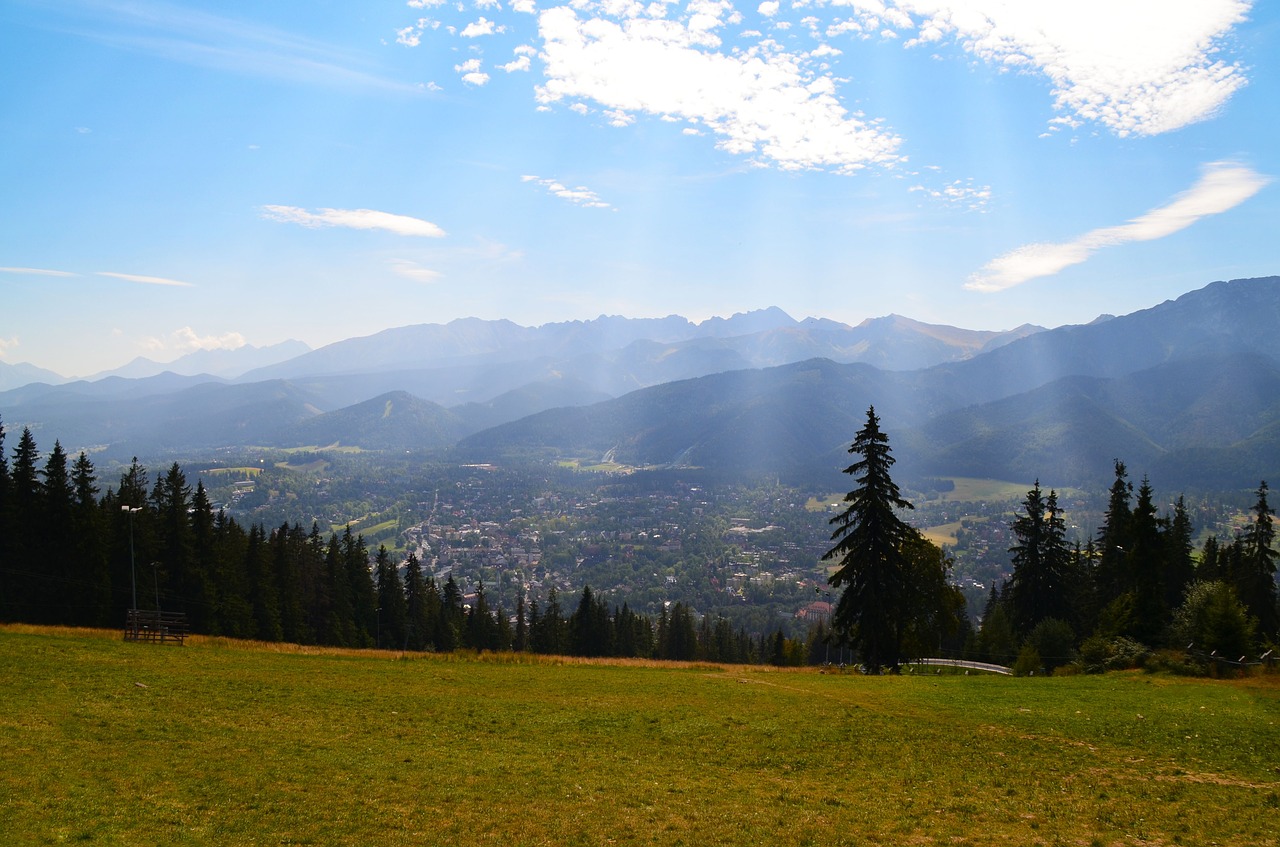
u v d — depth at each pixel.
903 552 53.38
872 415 52.47
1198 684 37.38
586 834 17.23
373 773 21.14
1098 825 18.06
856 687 37.47
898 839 17.12
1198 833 17.45
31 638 39.19
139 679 31.05
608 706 31.70
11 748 20.67
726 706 32.19
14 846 14.69
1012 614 71.12
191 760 21.22
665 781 21.55
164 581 75.69
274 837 16.39
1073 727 28.44
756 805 19.50
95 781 18.81
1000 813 18.94
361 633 99.62
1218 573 72.94
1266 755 24.53
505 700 32.25
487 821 17.84
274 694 30.52
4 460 71.50
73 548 71.38
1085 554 79.94
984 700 33.62
